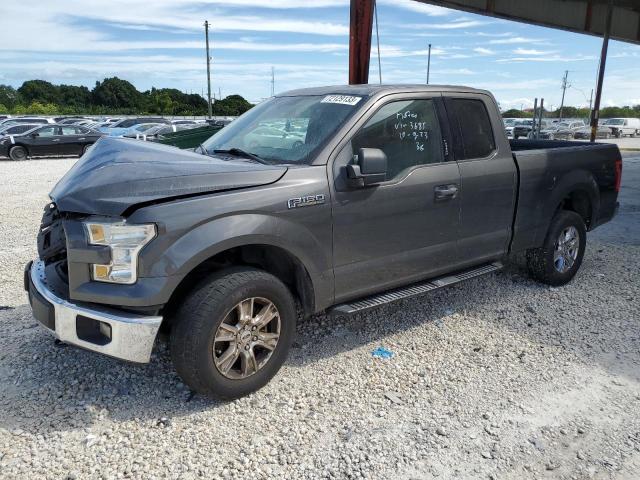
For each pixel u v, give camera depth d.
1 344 4.06
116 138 3.78
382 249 3.93
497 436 3.08
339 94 4.15
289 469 2.79
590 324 4.63
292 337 3.57
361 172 3.56
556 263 5.48
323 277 3.64
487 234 4.67
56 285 3.29
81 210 2.99
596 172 5.75
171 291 3.00
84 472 2.74
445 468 2.82
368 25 11.06
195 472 2.76
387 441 3.02
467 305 5.04
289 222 3.39
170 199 3.06
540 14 20.42
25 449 2.90
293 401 3.40
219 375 3.22
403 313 4.82
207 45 48.25
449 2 17.31
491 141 4.70
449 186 4.26
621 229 8.58
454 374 3.76
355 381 3.65
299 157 3.71
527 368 3.86
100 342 3.01
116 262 2.95
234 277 3.23
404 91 4.14
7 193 11.83
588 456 2.93
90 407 3.26
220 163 3.41
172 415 3.23
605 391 3.57
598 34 23.34
